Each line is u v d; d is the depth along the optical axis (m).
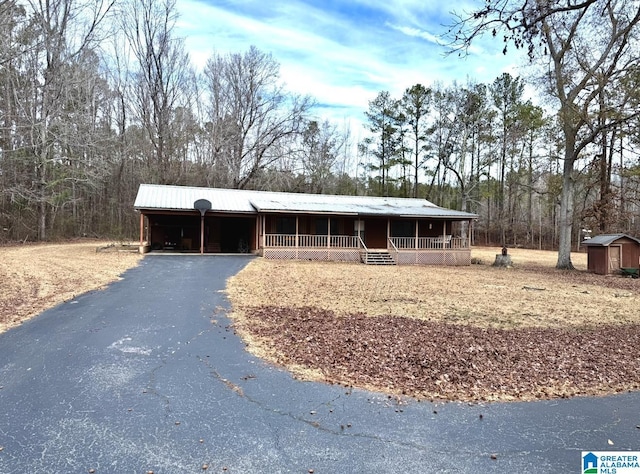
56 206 28.45
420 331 7.01
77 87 28.36
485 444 3.37
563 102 18.14
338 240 22.55
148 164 35.78
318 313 8.29
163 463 2.99
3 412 3.75
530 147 36.31
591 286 13.84
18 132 24.88
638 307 9.90
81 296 9.26
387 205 25.64
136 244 26.02
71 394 4.18
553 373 5.12
